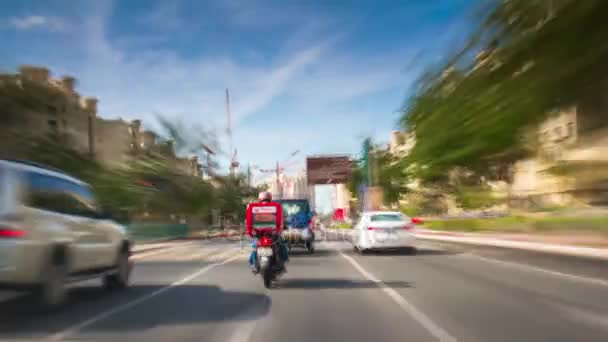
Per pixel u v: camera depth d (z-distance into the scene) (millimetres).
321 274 12977
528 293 9523
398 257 17750
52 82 40031
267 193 11422
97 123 51469
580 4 10062
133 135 53719
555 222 25156
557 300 8773
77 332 6684
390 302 8766
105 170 39594
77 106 46969
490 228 32875
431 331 6602
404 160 23328
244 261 17594
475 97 14547
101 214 10094
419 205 57500
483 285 10602
